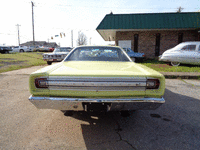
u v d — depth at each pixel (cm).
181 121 258
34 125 239
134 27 1239
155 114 287
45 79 185
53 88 186
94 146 189
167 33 1328
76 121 255
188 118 270
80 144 192
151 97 191
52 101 183
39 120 257
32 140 199
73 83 183
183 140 203
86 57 293
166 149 184
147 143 196
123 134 217
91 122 253
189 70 757
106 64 251
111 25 1262
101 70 204
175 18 1239
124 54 304
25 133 216
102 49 306
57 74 185
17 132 218
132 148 185
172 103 345
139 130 228
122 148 185
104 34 1551
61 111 296
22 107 313
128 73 191
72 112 262
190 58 849
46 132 219
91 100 181
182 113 291
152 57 1372
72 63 258
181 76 629
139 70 212
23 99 362
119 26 1251
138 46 1382
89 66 232
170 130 228
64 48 1207
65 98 183
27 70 815
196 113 291
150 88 190
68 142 196
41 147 185
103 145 191
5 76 646
